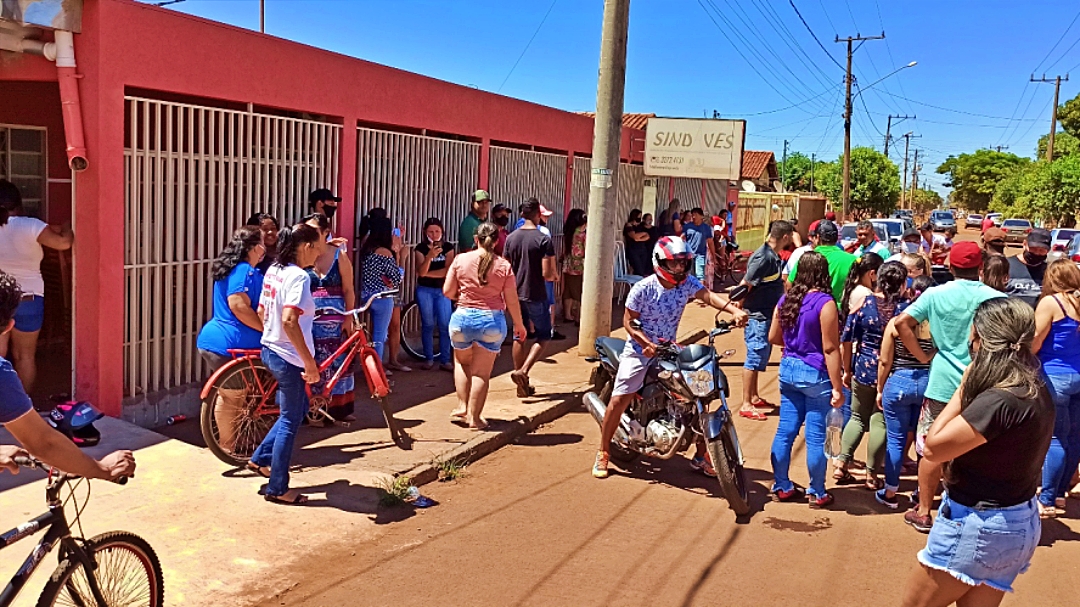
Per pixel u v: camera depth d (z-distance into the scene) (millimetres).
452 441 7078
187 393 7438
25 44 6352
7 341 6848
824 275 5969
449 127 10867
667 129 17031
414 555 5102
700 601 4641
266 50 7840
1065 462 5930
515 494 6250
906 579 4988
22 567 3225
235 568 4766
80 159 6434
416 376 9336
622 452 6906
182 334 7512
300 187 8508
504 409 8211
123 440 6473
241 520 5352
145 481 5805
